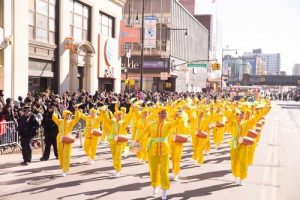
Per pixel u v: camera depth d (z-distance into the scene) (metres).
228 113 10.33
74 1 26.25
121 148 10.65
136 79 58.34
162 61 57.47
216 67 48.75
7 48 18.62
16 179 10.12
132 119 12.88
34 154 13.62
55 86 24.12
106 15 31.92
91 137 12.20
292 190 9.61
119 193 9.02
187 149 15.98
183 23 68.88
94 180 10.22
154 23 37.97
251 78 141.75
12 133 13.83
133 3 59.84
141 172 11.28
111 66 32.06
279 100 103.50
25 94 20.17
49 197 8.60
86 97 17.50
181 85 66.38
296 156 14.64
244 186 9.93
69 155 10.61
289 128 26.53
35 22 21.78
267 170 11.97
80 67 27.80
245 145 9.90
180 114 10.23
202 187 9.77
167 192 9.21
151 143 8.59
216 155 14.72
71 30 26.11
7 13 18.56
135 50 58.19
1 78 18.25
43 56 22.50
